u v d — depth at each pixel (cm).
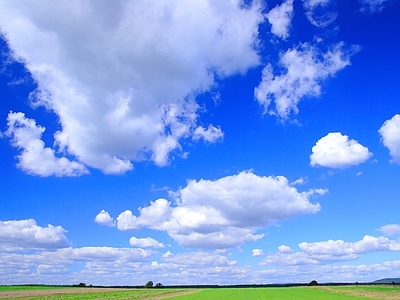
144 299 7312
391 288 10612
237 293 10044
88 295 8906
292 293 9575
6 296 8331
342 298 6850
